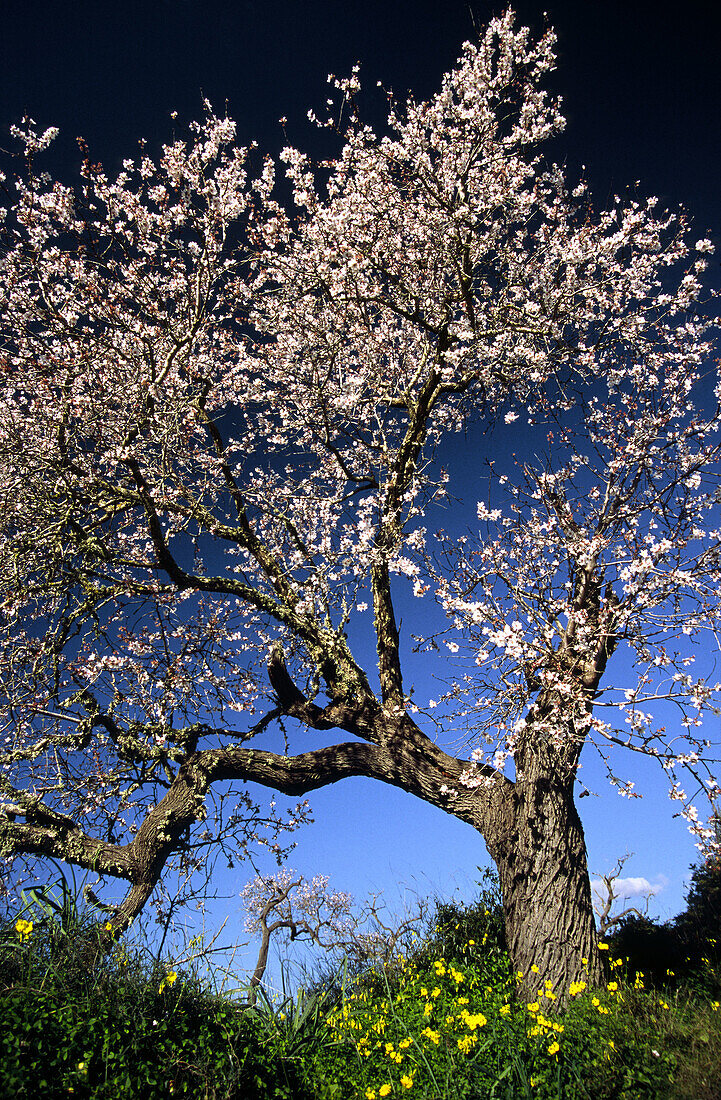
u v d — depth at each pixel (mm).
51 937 3926
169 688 7996
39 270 6730
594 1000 5344
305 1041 4504
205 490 8172
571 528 7180
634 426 7664
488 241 7402
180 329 7137
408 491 7688
